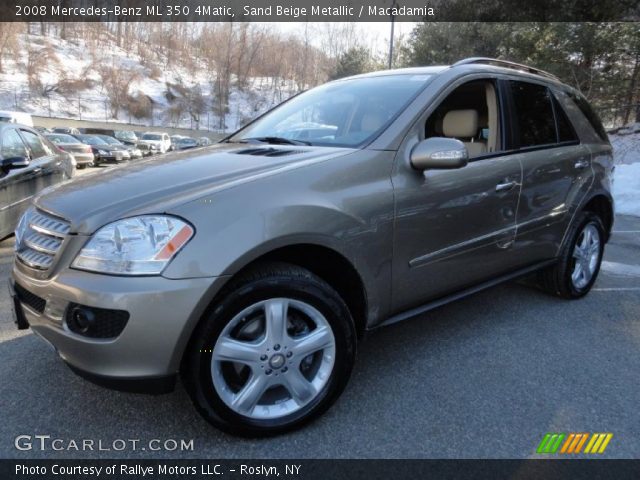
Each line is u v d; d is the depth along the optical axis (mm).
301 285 2193
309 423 2320
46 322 2107
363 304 2514
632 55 15422
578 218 3891
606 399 2596
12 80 61531
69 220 2102
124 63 77812
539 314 3760
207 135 62375
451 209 2807
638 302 4086
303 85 79500
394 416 2414
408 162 2633
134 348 1928
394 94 3006
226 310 2037
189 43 89000
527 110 3533
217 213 2041
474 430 2316
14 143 5762
